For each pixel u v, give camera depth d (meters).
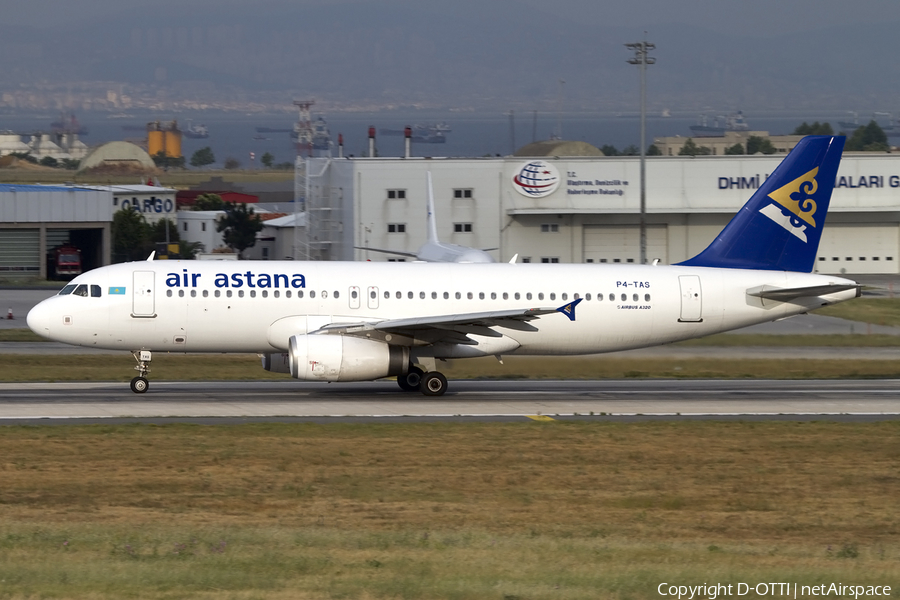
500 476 102.06
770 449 118.00
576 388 168.00
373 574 64.06
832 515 91.38
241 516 85.00
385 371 146.50
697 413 143.00
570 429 127.12
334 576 63.31
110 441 112.88
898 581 65.81
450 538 76.12
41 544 71.25
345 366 143.38
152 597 57.62
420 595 58.88
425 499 92.50
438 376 154.50
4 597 56.81
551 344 160.38
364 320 151.38
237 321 149.25
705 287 163.38
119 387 159.25
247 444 113.31
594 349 162.88
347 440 117.00
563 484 99.81
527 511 89.44
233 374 182.00
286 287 150.62
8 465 100.31
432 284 155.00
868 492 99.88
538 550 72.62
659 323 162.00
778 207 168.75
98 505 87.44
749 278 165.75
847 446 120.50
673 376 187.00
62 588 59.16
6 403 139.50
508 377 181.00
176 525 80.88
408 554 70.00
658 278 162.75
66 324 146.50
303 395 153.50
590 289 159.62
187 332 148.88
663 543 78.50
